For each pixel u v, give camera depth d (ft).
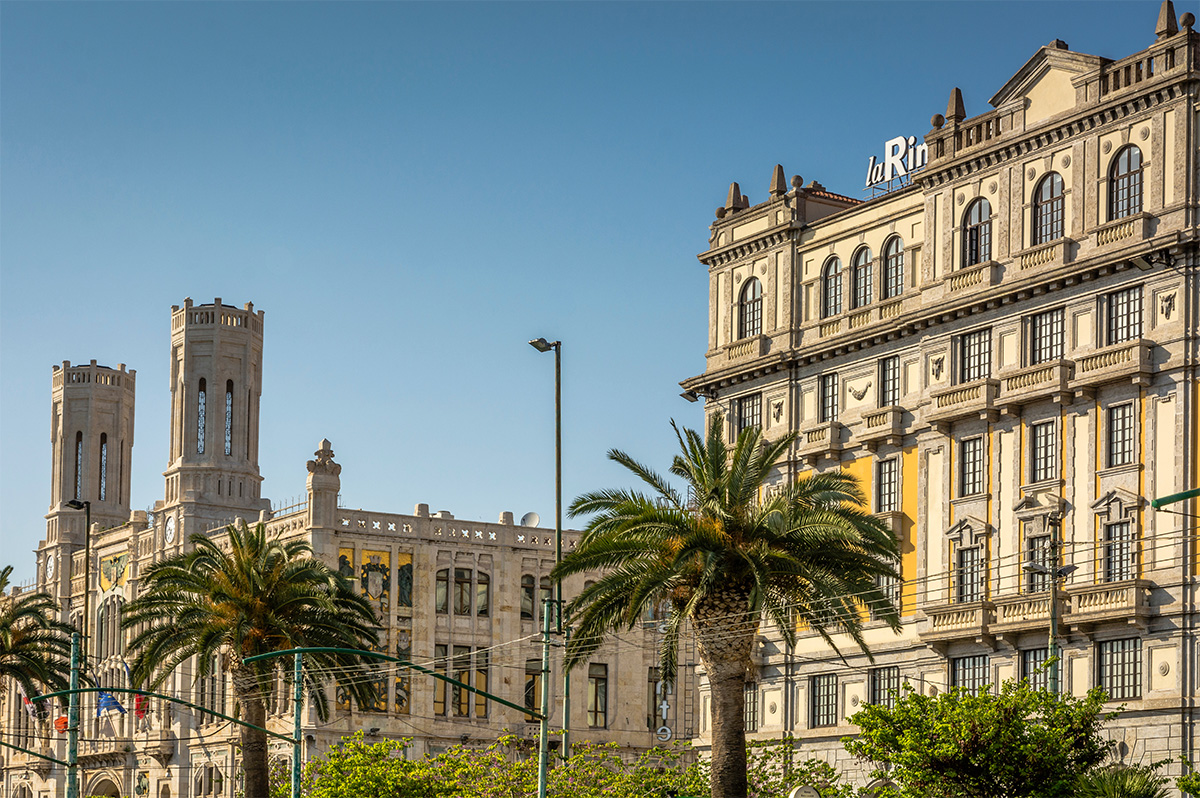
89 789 435.94
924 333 250.57
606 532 201.36
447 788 250.78
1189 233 216.13
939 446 246.27
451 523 369.30
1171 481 216.33
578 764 247.70
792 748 247.50
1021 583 231.71
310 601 257.96
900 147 263.08
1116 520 221.66
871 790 219.61
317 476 356.59
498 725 364.99
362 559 359.66
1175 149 220.64
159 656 258.16
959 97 253.03
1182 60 221.05
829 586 195.42
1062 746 181.78
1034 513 231.30
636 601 193.57
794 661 265.13
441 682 361.71
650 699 376.07
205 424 424.05
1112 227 225.97
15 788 475.72
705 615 197.26
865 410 258.16
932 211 252.42
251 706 257.34
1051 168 236.43
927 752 182.09
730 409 282.77
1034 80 240.73
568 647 203.21
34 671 344.28
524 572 376.27
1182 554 213.46
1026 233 238.27
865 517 201.67
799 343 271.90
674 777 245.24
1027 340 235.81
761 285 280.72
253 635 255.70
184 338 426.92
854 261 265.34
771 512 196.95
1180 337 217.15
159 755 399.85
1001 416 237.86
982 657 234.58
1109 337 226.99
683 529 197.77
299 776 213.87
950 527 242.78
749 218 284.00
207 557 264.11
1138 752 214.48
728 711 196.24
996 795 182.50
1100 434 225.56
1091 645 221.87
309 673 269.44
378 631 357.20
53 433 524.93
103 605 448.24
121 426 524.11
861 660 253.65
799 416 270.26
